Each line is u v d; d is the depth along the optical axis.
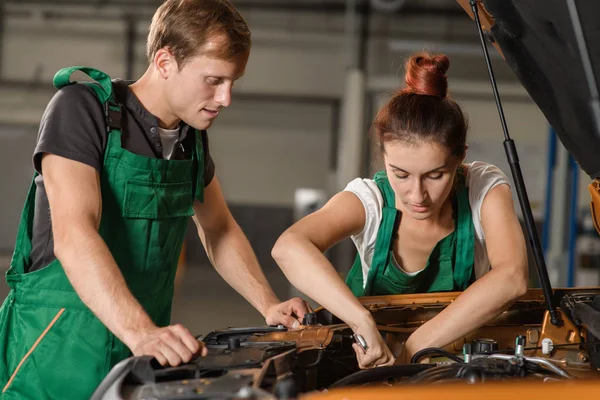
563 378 1.11
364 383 1.15
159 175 1.45
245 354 1.15
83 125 1.36
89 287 1.24
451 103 1.42
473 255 1.59
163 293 1.56
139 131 1.45
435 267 1.62
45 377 1.37
